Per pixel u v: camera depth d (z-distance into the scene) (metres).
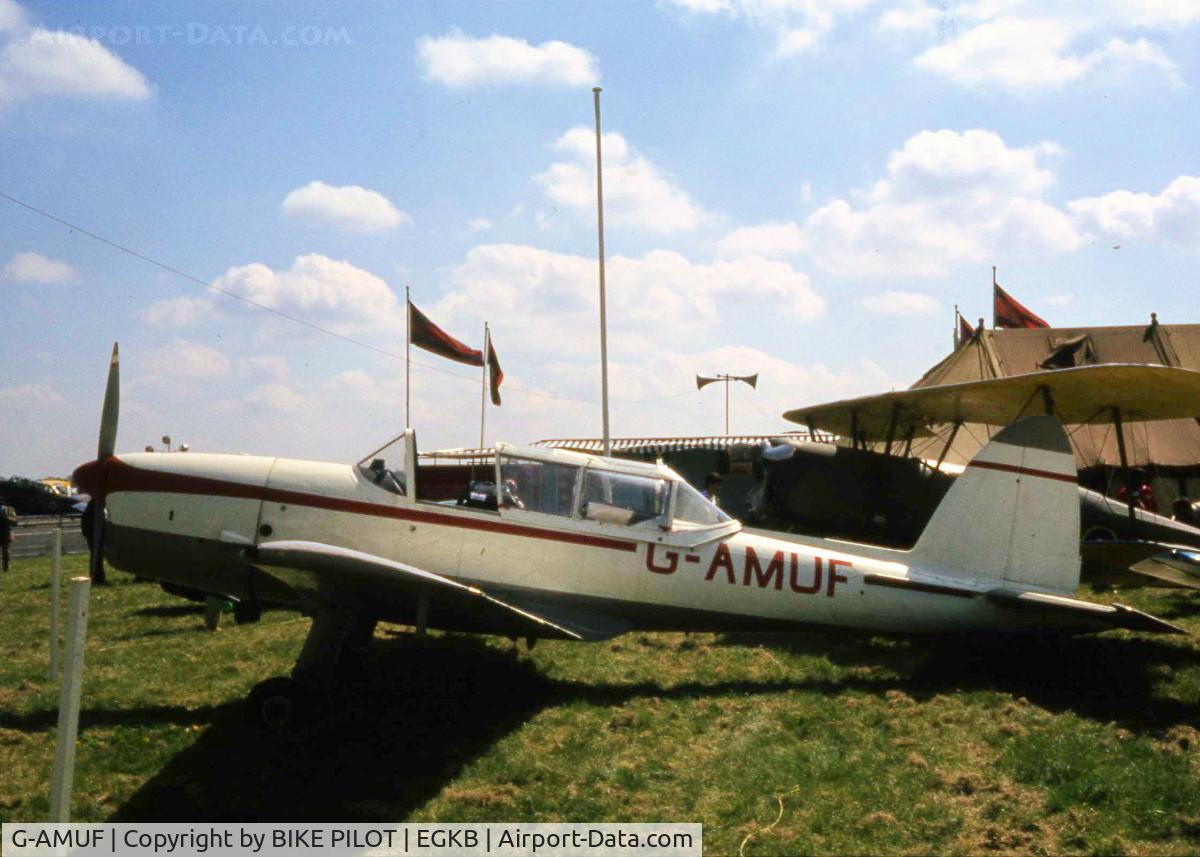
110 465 7.80
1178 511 15.02
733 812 5.20
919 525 12.40
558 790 5.55
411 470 7.71
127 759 6.00
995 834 4.82
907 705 6.94
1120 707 6.71
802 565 7.91
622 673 8.08
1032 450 8.06
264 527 7.55
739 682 7.73
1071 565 7.95
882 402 12.92
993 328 22.08
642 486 7.92
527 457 7.86
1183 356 19.08
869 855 4.66
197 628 10.20
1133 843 4.64
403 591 6.83
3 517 17.73
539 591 7.68
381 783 5.68
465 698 7.34
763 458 12.92
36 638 10.20
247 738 6.41
